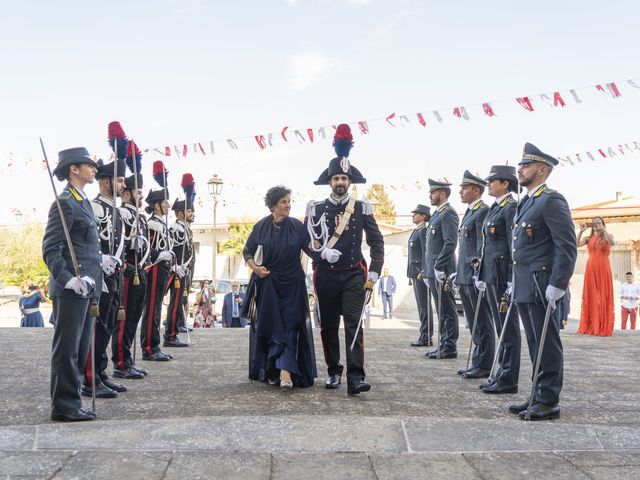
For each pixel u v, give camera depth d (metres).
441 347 7.24
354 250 5.18
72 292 4.04
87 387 4.84
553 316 4.35
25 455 3.26
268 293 5.34
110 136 5.47
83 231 4.21
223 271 33.19
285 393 5.05
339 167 5.18
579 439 3.60
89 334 4.32
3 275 32.22
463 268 6.36
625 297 14.14
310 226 5.28
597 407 4.72
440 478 3.05
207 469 3.11
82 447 3.39
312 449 3.40
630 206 23.11
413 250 8.53
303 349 5.33
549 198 4.43
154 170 7.11
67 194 4.18
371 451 3.39
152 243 6.81
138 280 5.56
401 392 5.16
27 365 6.36
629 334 10.50
